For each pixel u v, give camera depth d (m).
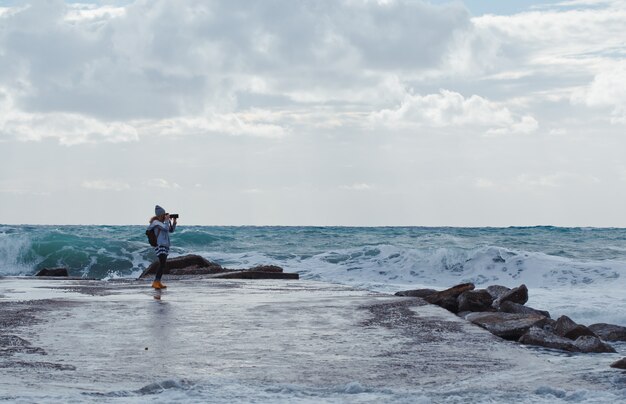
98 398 6.67
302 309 14.02
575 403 6.86
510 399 7.02
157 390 7.24
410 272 35.19
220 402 6.66
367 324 12.22
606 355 11.80
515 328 13.36
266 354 9.52
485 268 34.22
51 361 8.80
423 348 10.09
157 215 18.78
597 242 55.78
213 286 19.67
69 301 15.12
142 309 13.80
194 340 10.52
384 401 6.82
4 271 37.47
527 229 93.38
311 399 6.90
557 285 30.33
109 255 38.91
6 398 6.44
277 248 52.66
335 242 57.25
